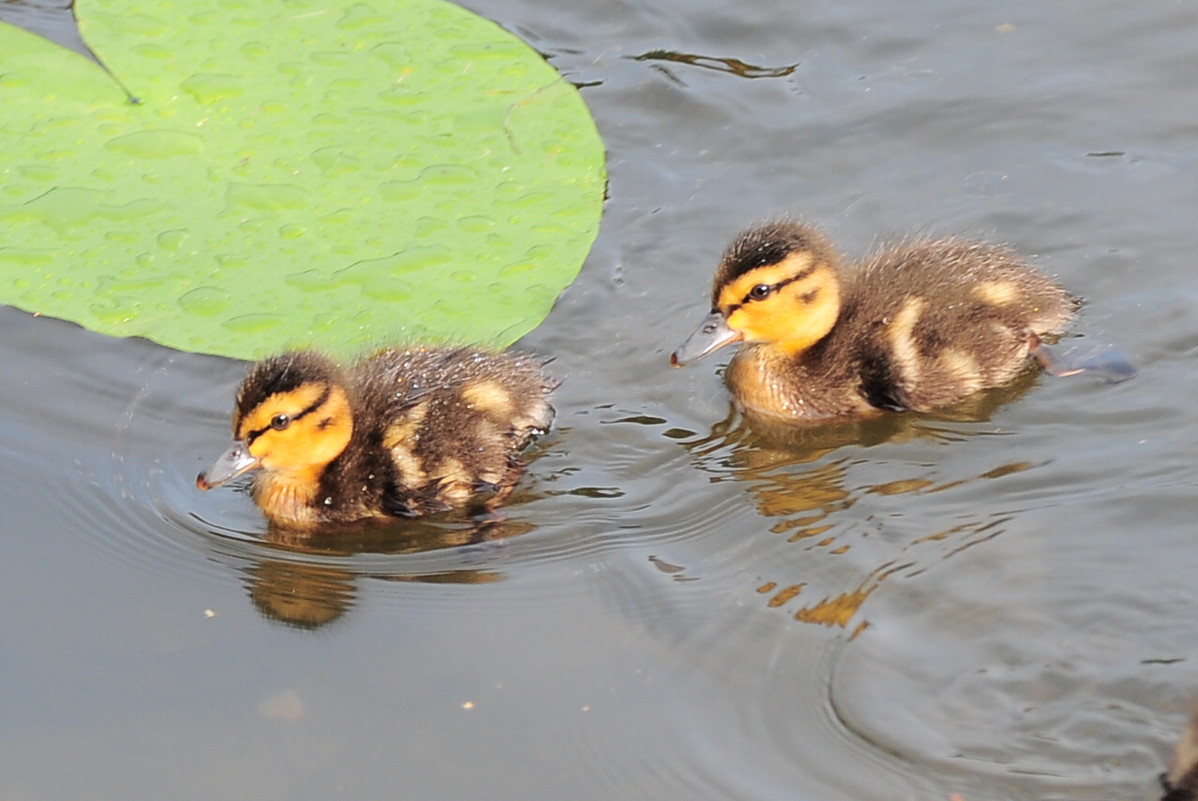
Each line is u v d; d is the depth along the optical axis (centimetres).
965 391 1230
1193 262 1319
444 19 1563
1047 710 934
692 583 1056
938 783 892
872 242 1359
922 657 974
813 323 1244
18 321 1277
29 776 919
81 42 1544
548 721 947
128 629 1030
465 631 1024
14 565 1077
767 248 1232
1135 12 1588
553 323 1304
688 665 980
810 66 1557
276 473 1165
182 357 1242
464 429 1170
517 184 1369
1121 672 955
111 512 1127
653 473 1172
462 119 1436
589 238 1316
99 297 1250
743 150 1468
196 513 1142
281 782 912
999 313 1246
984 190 1409
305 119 1429
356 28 1544
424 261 1290
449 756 927
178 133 1409
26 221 1319
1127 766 897
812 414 1236
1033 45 1561
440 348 1212
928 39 1577
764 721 937
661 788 900
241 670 996
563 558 1091
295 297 1256
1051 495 1114
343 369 1180
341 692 976
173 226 1316
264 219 1326
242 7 1565
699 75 1548
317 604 1056
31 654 1006
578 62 1567
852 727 930
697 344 1242
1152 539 1060
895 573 1045
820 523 1105
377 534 1130
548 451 1195
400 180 1367
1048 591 1020
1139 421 1183
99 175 1366
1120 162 1425
